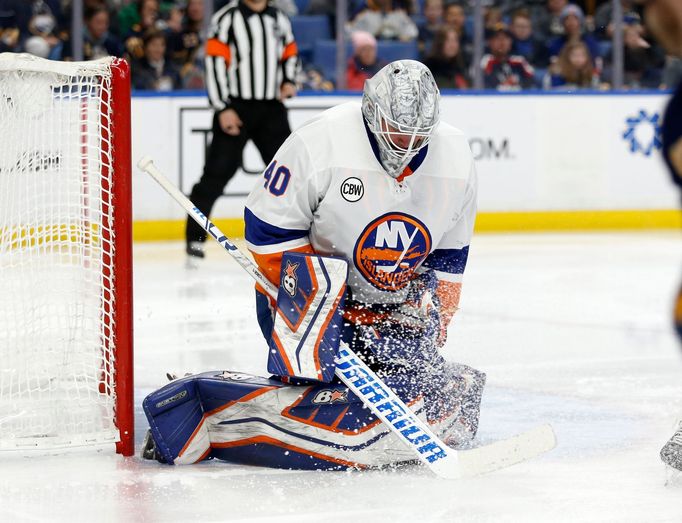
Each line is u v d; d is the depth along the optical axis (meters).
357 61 17.70
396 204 5.21
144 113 16.08
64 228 6.45
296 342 5.10
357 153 5.14
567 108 17.64
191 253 13.42
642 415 6.26
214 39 14.11
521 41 18.08
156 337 8.82
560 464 5.22
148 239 16.28
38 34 16.39
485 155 17.45
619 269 13.21
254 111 14.25
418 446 4.95
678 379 7.30
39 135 5.79
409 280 5.52
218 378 5.32
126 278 5.32
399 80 4.96
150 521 4.33
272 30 14.16
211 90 14.18
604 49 18.44
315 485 4.86
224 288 11.66
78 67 5.35
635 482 4.91
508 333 9.08
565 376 7.39
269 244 5.33
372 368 5.49
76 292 5.96
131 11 16.75
